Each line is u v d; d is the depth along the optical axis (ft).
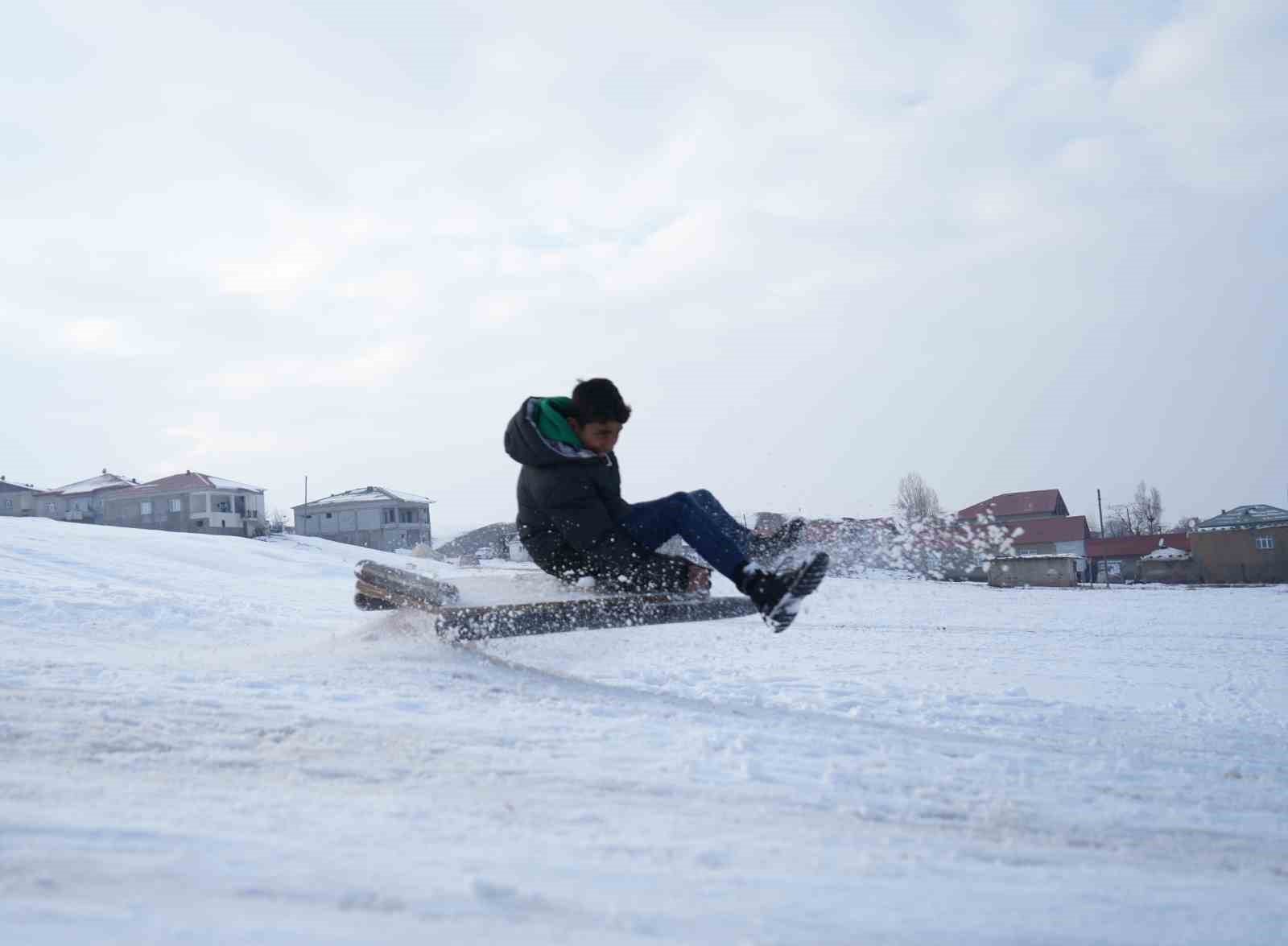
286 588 44.14
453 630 15.42
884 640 33.14
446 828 7.87
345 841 7.31
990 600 63.36
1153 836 9.65
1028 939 6.57
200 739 10.38
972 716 16.29
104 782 8.62
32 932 5.23
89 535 61.52
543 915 6.14
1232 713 19.85
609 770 10.11
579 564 15.17
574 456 14.02
